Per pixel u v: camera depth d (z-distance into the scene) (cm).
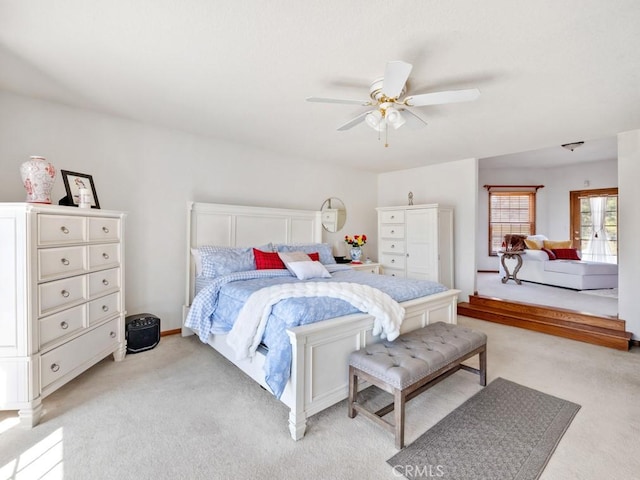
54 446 168
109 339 260
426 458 162
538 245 634
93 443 171
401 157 457
